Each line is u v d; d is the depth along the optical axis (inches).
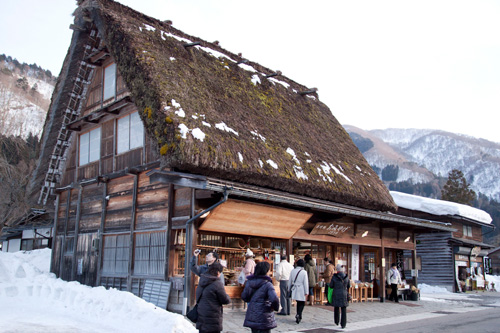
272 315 209.6
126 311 319.6
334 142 628.7
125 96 466.3
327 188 479.2
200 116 398.0
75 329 281.9
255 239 470.9
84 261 520.1
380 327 361.7
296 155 485.7
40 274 549.6
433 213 1007.0
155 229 426.9
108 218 497.0
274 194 388.8
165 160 351.6
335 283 358.6
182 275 406.6
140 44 432.5
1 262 489.7
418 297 666.8
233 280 424.8
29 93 3019.2
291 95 659.4
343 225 535.5
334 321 378.3
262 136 463.2
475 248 1004.6
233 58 609.9
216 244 434.9
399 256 706.2
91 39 506.3
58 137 565.6
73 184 547.5
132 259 450.0
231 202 383.6
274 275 426.9
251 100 530.3
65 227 565.9
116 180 495.8
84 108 555.2
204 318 206.5
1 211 879.1
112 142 507.8
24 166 940.0
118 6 486.3
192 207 391.5
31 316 320.5
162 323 287.0
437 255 955.3
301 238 495.8
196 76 466.0
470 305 610.5
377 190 584.7
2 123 1317.7
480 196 4813.0
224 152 378.3
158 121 367.2
